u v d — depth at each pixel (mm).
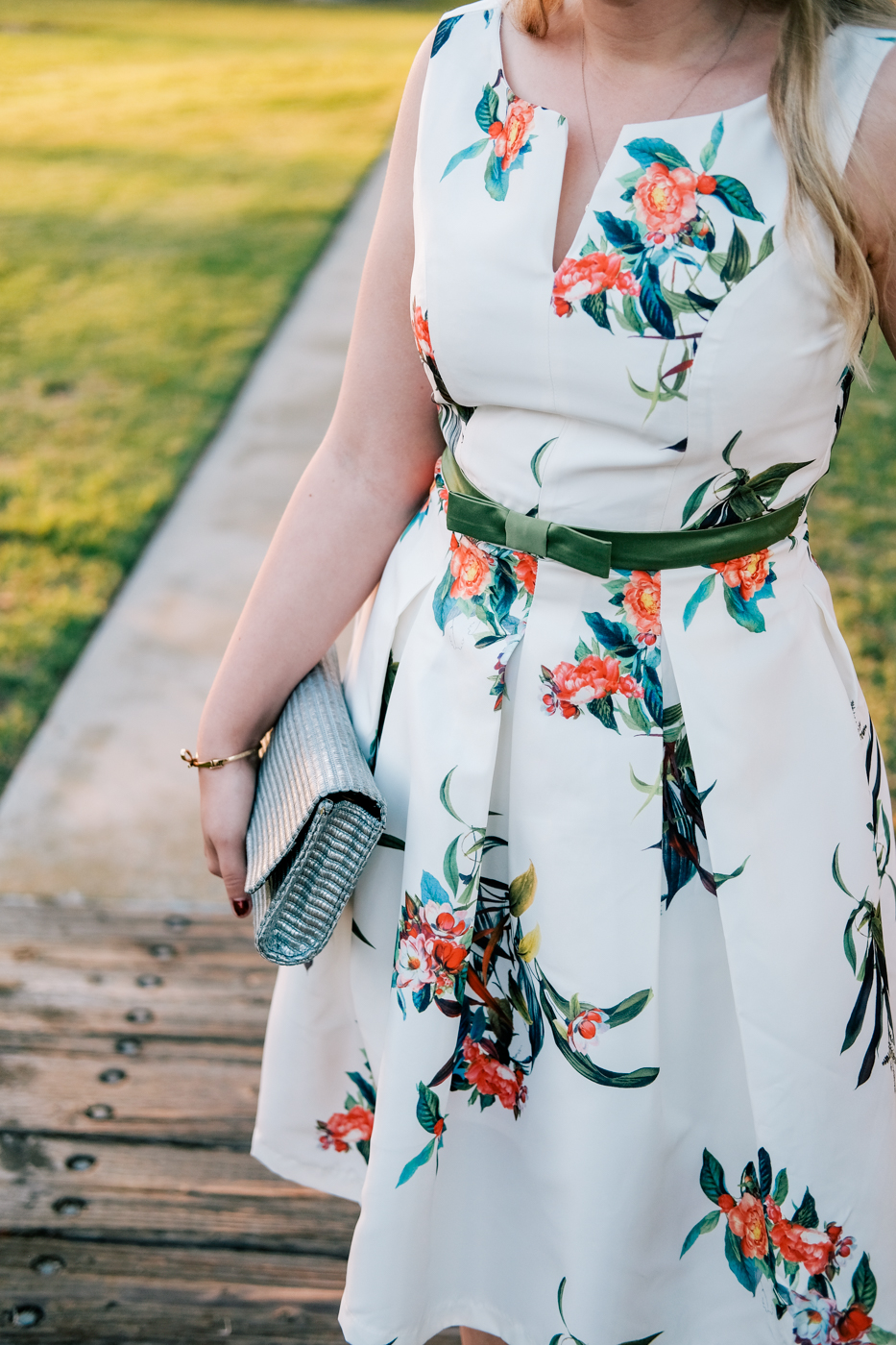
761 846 900
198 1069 1895
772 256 792
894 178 787
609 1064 936
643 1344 1010
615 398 836
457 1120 1071
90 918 2258
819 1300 947
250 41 14336
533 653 920
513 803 950
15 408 4750
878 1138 946
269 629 1087
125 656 3205
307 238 6875
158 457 4355
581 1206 964
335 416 1080
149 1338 1486
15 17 15117
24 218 7234
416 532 1048
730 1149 976
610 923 919
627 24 814
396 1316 1040
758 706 895
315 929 991
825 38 794
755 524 885
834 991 925
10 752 2816
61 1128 1783
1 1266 1575
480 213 868
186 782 2723
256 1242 1614
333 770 969
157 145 9086
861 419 4617
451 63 912
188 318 5715
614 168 811
